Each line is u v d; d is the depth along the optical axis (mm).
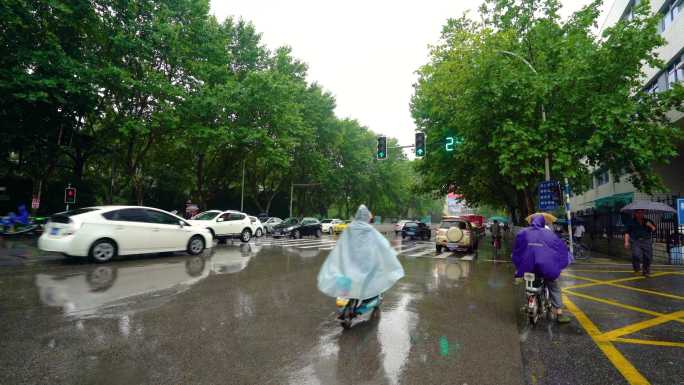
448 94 17969
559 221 17266
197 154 25625
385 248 4758
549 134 12484
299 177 38812
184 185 32344
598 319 5332
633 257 9969
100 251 9594
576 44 12789
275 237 23578
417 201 72750
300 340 4172
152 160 27109
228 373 3273
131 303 5629
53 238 9219
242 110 22250
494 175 16453
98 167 28922
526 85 12219
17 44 15328
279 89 22484
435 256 14328
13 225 16875
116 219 9992
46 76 15352
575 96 12164
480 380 3234
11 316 4832
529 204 17547
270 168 32812
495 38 14672
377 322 4980
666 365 3643
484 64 13086
